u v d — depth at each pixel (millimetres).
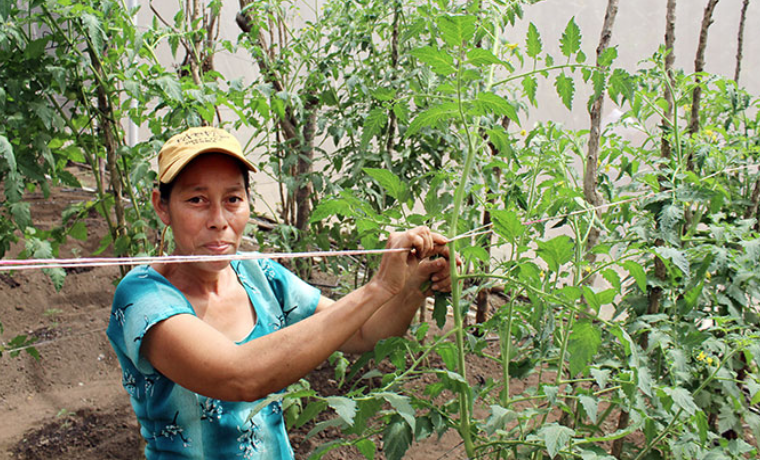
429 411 1231
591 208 1438
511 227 1136
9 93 1810
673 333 1444
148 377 1036
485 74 1424
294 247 2781
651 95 1693
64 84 1766
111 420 2469
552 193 1531
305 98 2529
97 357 2943
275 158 2584
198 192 1023
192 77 2264
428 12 1688
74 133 2000
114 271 3562
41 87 1867
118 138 2016
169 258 853
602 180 1832
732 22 3922
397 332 1280
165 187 1052
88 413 2508
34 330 3062
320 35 2578
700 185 1365
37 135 1850
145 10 4203
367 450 1187
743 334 1594
